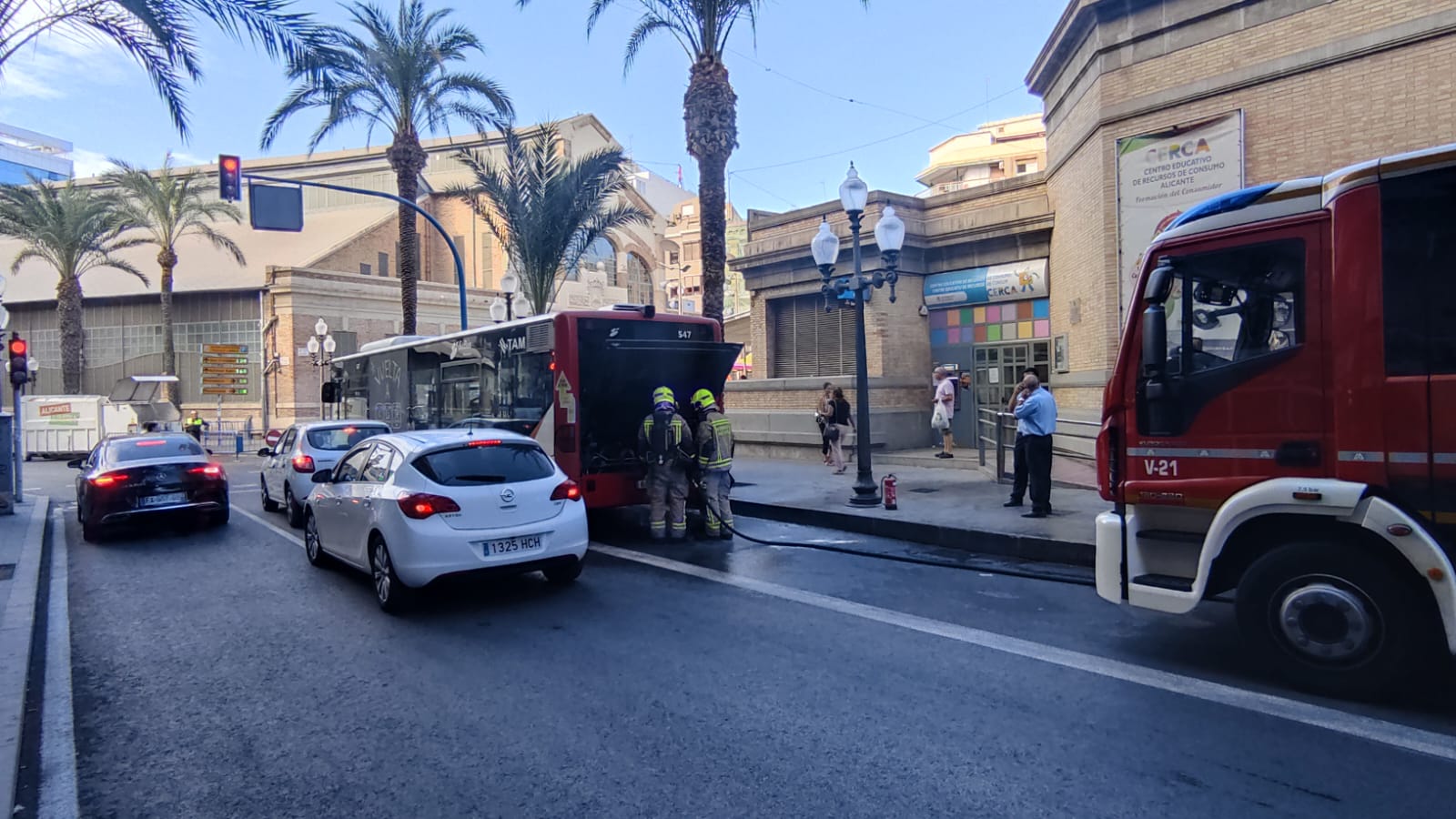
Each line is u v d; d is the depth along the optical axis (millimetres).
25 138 81125
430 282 42844
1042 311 16891
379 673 5664
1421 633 4520
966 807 3623
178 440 13023
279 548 10797
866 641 6078
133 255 46875
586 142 49812
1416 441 4410
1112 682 5082
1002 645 5883
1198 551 5281
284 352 38562
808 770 4027
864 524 10570
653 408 10391
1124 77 12578
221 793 4012
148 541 11641
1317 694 4785
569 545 7609
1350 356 4613
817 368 19609
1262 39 11203
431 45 21750
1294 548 4828
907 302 18562
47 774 4258
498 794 3881
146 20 8359
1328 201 4766
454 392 13727
